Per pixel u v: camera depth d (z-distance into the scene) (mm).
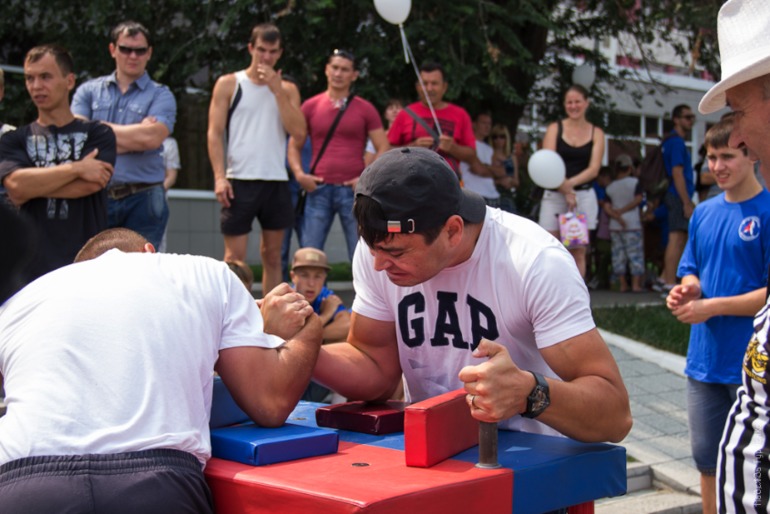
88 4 10180
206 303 2285
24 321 2172
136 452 1967
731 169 3832
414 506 1845
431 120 7301
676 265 10914
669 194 10828
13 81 11039
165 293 2219
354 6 9977
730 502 2141
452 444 2193
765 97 1938
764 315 2115
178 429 2049
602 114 12953
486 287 2492
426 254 2256
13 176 4582
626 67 15016
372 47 9812
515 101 9656
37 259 4535
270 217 6414
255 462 2125
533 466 2131
